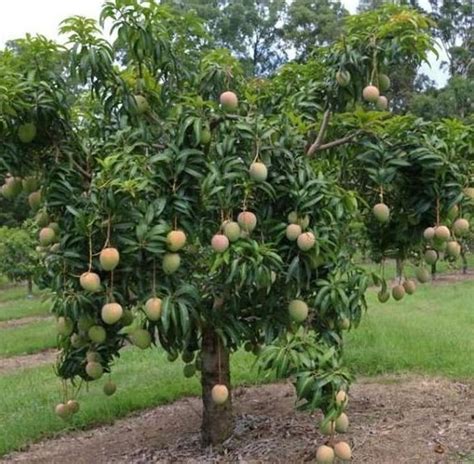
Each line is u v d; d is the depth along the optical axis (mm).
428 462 3834
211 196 3188
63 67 3504
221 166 3207
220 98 3594
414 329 7945
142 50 3527
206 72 3904
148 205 3174
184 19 3875
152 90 3771
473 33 30312
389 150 3615
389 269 15016
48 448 4918
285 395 5625
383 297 3951
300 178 3309
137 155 3322
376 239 4137
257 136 3264
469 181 3770
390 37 3414
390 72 4023
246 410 5203
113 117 3904
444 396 5254
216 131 3432
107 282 3309
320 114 3873
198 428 4930
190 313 3260
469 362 6273
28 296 16094
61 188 3387
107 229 3127
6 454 4828
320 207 3299
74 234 3275
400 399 5211
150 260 3189
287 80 4379
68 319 3484
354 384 5773
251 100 3801
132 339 3357
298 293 3367
